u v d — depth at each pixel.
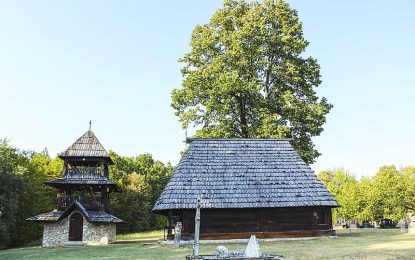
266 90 39.78
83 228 33.03
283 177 27.97
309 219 27.08
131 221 68.69
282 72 38.19
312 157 36.69
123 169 76.94
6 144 43.81
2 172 37.62
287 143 30.83
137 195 70.81
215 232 25.78
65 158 35.09
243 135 39.09
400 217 46.44
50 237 32.84
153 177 79.25
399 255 14.54
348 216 53.19
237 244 23.58
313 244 21.67
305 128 36.59
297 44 38.06
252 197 26.28
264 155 29.50
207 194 25.98
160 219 74.56
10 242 44.31
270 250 18.19
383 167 51.19
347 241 23.06
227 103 36.78
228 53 37.75
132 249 23.11
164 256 17.59
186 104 39.72
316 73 38.84
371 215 48.91
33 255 22.06
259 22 38.44
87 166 36.38
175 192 25.84
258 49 37.41
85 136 36.66
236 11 40.47
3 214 37.50
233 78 35.53
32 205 46.41
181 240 25.28
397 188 47.12
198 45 40.56
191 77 38.81
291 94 36.97
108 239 33.09
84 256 19.62
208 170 27.59
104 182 34.47
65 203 34.41
